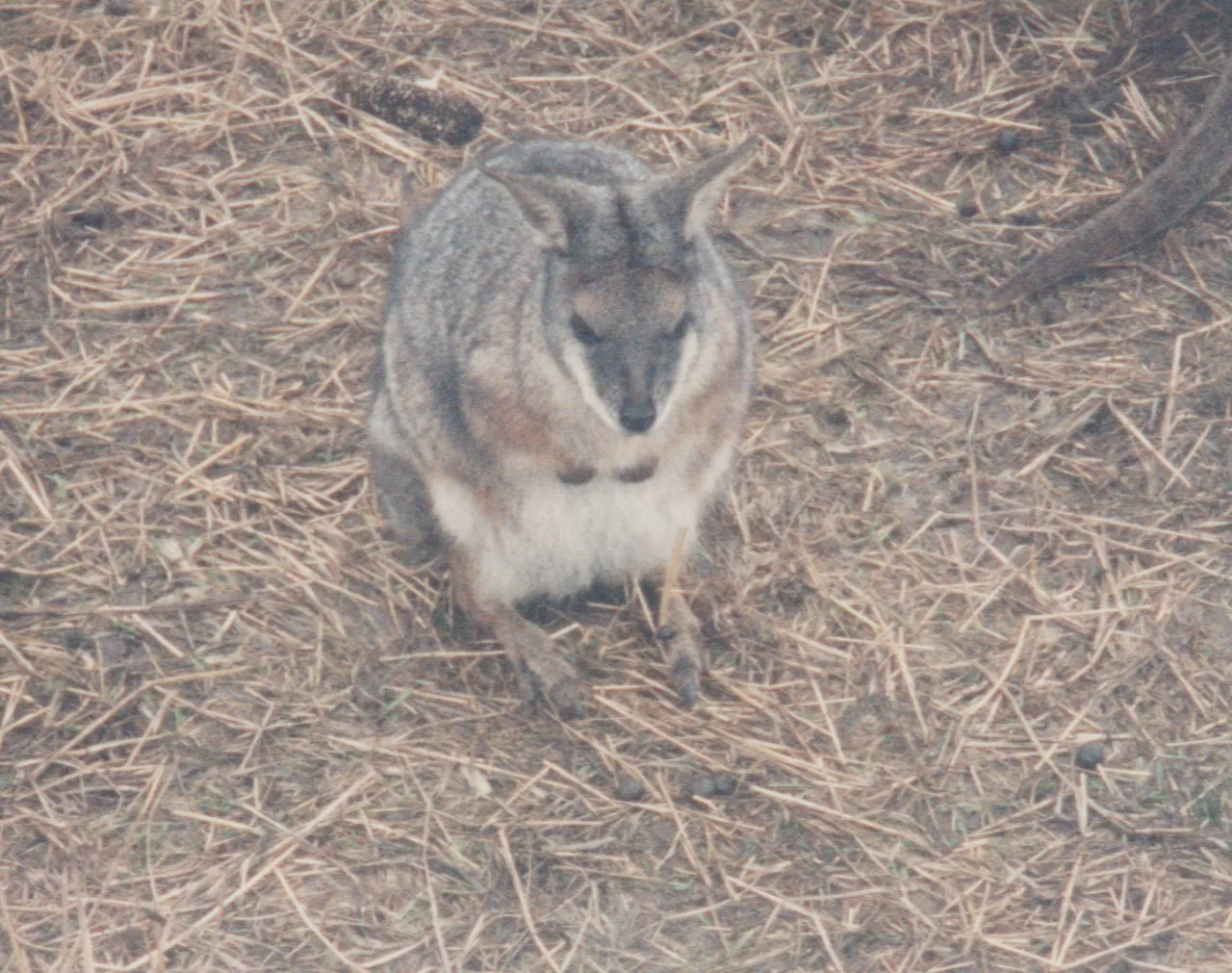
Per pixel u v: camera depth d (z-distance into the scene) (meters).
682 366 9.18
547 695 10.06
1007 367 12.20
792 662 10.34
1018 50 14.60
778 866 9.19
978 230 13.25
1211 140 12.41
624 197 8.96
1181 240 12.97
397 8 14.73
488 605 10.39
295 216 13.19
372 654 10.27
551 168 10.52
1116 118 13.95
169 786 9.45
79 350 12.08
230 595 10.56
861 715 10.08
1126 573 10.85
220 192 13.33
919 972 8.72
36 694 9.86
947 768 9.75
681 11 14.81
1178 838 9.38
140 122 13.70
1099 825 9.46
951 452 11.68
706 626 10.57
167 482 11.24
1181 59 14.30
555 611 10.76
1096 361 12.20
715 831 9.38
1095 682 10.22
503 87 14.37
